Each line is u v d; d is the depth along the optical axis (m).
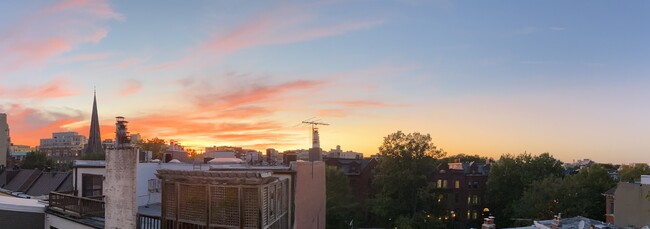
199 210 12.91
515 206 61.41
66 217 17.20
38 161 84.31
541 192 58.09
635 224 39.44
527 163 68.50
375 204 56.72
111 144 15.32
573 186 57.00
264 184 12.48
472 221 72.31
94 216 16.94
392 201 55.81
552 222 24.95
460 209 72.19
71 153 162.88
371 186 66.88
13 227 18.22
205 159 29.78
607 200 45.44
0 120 114.31
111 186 14.82
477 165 78.69
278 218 14.49
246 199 12.32
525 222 57.31
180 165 21.77
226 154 35.81
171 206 13.50
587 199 55.53
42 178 42.31
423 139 57.34
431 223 53.34
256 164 26.28
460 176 72.75
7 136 118.25
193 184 13.00
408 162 57.03
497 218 70.81
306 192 18.06
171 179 13.50
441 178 71.75
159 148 63.91
